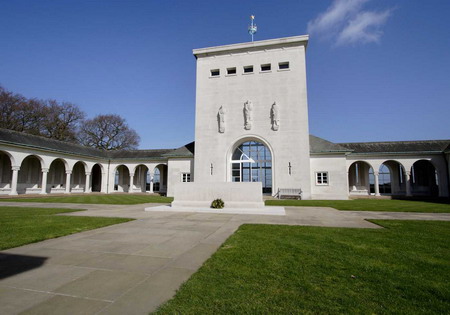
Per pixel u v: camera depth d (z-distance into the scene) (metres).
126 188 42.97
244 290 3.60
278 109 29.28
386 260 5.03
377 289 3.69
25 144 27.80
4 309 3.06
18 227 8.40
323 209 15.76
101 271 4.42
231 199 14.53
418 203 21.03
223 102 31.00
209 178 30.09
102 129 51.59
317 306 3.17
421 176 33.09
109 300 3.33
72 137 48.59
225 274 4.20
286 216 12.13
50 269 4.52
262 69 31.17
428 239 6.95
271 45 30.47
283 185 28.16
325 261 4.93
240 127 30.16
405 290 3.66
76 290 3.64
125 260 5.04
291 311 3.04
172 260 5.04
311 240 6.72
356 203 20.91
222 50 31.58
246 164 30.59
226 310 3.05
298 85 29.31
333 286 3.78
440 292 3.58
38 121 43.78
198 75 32.22
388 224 9.48
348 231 8.05
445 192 28.84
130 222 9.82
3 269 4.50
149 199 25.47
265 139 29.31
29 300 3.31
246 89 30.59
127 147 54.19
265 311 3.04
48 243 6.39
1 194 28.33
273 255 5.29
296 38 29.75
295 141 28.52
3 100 39.25
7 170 31.08
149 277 4.15
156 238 7.01
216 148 30.44
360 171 34.56
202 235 7.43
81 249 5.84
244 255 5.27
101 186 39.69
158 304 3.22
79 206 16.95
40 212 12.89
